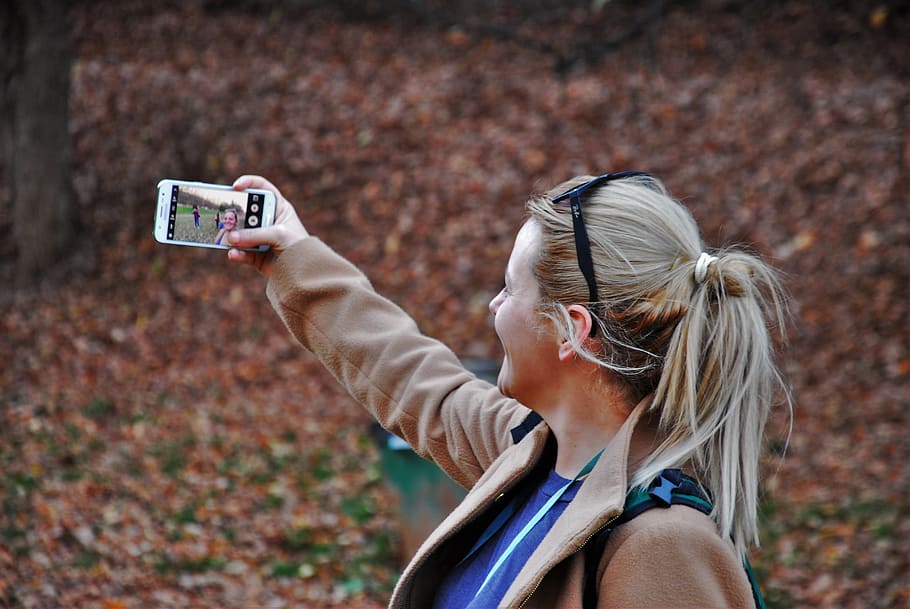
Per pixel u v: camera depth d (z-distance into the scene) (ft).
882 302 47.85
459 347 47.34
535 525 8.16
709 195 56.44
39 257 50.90
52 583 26.50
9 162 51.49
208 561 29.60
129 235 53.72
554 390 8.50
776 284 8.63
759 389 8.21
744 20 77.41
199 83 65.87
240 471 36.01
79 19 75.87
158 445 37.01
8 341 44.68
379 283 51.49
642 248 8.05
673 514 7.43
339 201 56.75
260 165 59.11
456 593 8.69
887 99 63.10
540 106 64.64
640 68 70.64
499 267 52.11
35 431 36.40
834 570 29.73
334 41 76.33
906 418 39.93
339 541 31.96
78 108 63.00
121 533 30.07
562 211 8.34
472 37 77.61
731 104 64.28
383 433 26.86
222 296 49.26
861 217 53.52
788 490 35.53
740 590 7.24
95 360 43.83
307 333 10.73
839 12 75.25
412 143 60.70
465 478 9.84
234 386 43.14
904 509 32.99
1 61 50.70
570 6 81.76
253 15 79.66
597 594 7.52
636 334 7.98
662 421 7.93
